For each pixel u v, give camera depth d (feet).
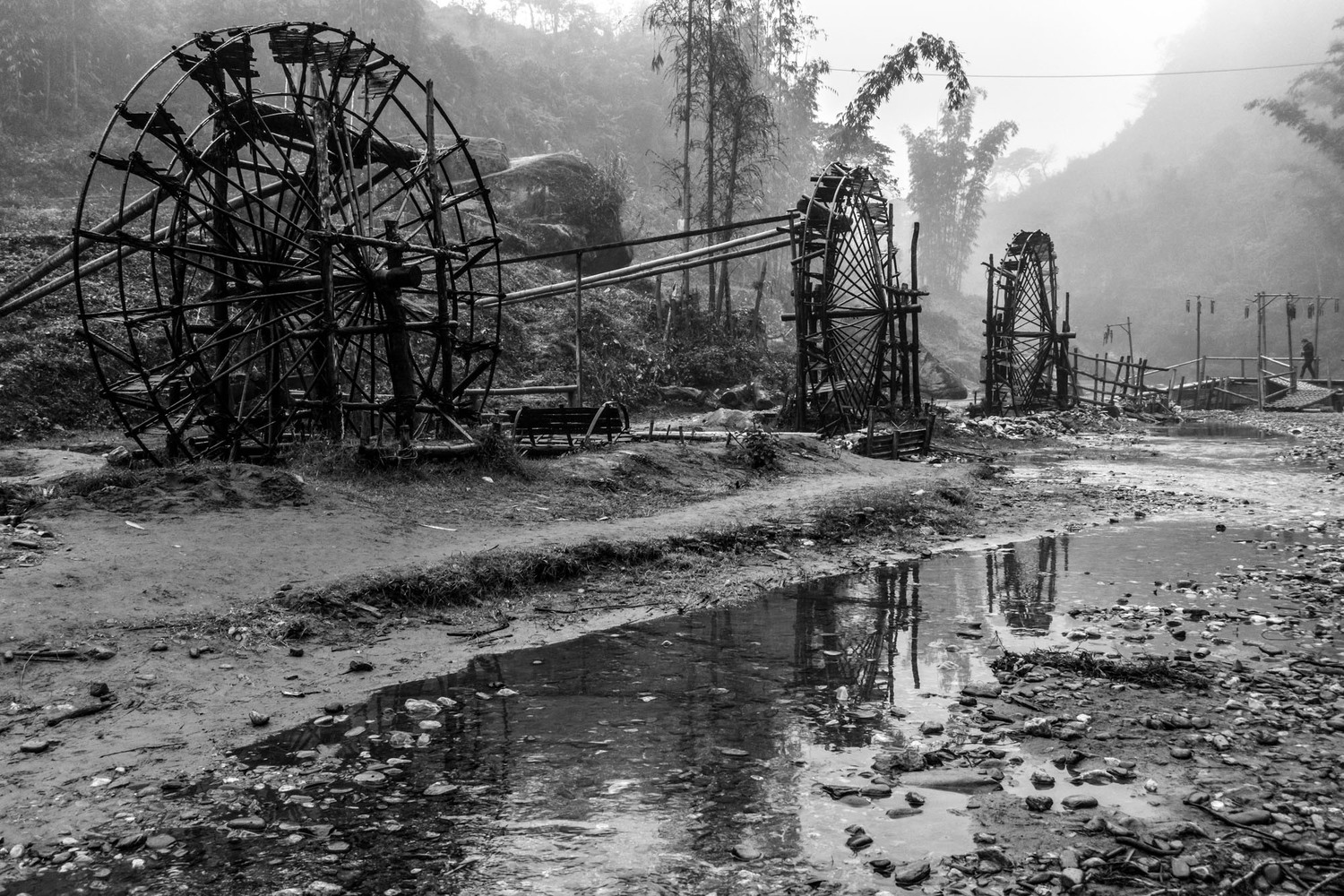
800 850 13.79
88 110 183.11
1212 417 149.69
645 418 104.68
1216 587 32.14
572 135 264.93
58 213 117.29
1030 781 16.34
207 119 42.45
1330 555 37.78
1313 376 191.52
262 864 13.37
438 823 14.69
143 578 25.31
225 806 15.28
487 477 42.04
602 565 32.89
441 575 28.04
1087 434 112.37
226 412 42.27
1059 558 37.91
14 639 20.90
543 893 12.54
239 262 42.06
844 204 81.61
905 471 61.00
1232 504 54.08
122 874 13.10
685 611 28.91
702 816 14.94
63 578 24.38
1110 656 23.32
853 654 24.41
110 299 82.79
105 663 20.74
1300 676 22.18
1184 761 17.16
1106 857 13.53
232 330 46.62
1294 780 16.26
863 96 128.88
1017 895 12.52
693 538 36.37
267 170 43.09
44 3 180.86
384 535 32.14
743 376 121.70
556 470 45.68
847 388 83.20
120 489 32.81
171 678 20.48
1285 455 84.94
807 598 30.89
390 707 20.08
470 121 228.63
